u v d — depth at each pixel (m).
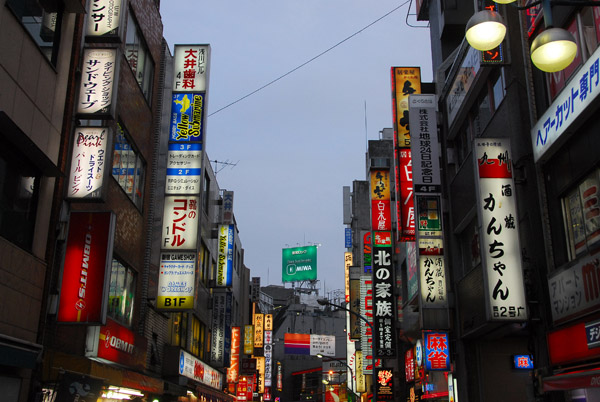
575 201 11.70
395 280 28.98
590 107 10.31
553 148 12.09
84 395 10.98
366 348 37.22
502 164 13.55
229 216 35.69
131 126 16.97
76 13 12.84
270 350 54.44
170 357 20.52
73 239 12.02
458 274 18.59
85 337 12.97
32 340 10.81
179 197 18.97
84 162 12.45
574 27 11.65
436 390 21.73
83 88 12.84
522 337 16.70
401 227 20.03
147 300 18.11
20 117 10.48
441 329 17.69
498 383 16.84
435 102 19.45
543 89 13.09
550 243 12.46
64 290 11.68
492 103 15.98
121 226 15.85
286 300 88.00
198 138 19.58
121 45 15.82
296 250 87.75
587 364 10.44
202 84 20.19
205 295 29.31
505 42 14.18
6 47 9.95
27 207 10.98
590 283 10.38
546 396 11.70
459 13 22.64
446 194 19.91
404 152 20.78
